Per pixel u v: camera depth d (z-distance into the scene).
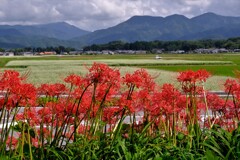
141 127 6.38
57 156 5.07
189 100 6.43
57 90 5.84
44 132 6.17
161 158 5.00
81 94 5.73
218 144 5.79
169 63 79.19
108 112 6.09
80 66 69.88
